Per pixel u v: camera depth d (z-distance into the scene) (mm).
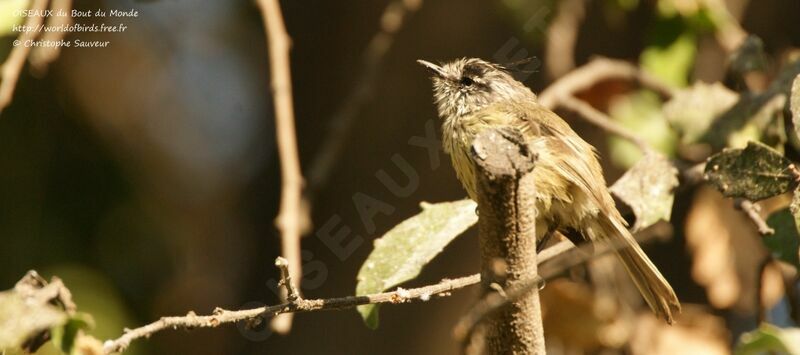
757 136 9695
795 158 9680
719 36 11570
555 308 10531
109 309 11898
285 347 12578
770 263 10047
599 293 10547
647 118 11617
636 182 9320
